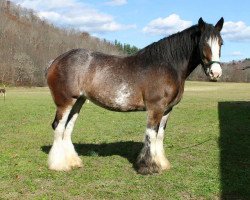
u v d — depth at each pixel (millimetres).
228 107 21828
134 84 7047
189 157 8852
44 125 14602
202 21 6730
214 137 11531
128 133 12773
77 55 7359
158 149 7605
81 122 15781
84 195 6215
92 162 8258
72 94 7277
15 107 22250
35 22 98625
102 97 7195
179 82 7059
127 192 6348
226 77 71688
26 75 64562
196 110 20516
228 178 7121
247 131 12609
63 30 100125
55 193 6293
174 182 6867
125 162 8266
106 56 7383
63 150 7672
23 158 8602
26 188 6539
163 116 7461
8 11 100062
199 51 6840
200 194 6262
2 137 11648
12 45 71875
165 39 7090
